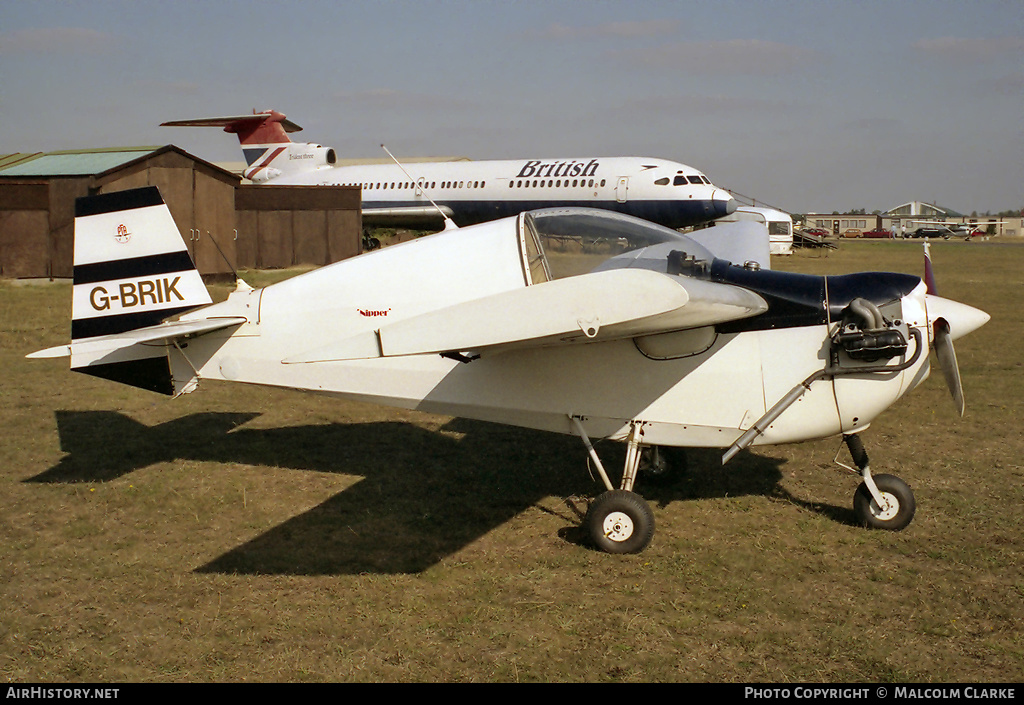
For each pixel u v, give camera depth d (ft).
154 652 11.37
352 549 15.02
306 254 73.20
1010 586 13.25
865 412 15.11
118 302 18.12
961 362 33.91
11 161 84.74
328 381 17.01
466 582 13.62
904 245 170.40
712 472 19.43
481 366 16.15
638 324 11.55
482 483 18.84
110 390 28.19
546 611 12.55
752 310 13.73
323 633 11.87
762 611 12.48
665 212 87.20
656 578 13.73
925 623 12.04
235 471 19.66
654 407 15.44
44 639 11.72
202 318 17.40
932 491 17.84
